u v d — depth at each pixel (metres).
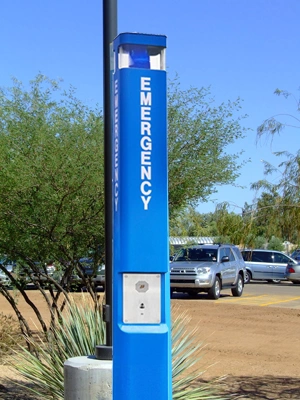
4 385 8.24
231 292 26.19
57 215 9.16
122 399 4.71
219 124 10.47
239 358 11.26
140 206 4.78
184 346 7.07
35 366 6.96
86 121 9.83
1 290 10.41
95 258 10.06
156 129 4.84
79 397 5.59
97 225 9.40
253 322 16.33
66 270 10.01
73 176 9.06
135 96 4.82
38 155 9.29
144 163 4.80
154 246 4.79
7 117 9.84
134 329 4.73
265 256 34.81
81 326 6.94
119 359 4.73
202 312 18.42
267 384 9.19
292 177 6.80
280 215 6.74
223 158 10.55
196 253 24.08
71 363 5.72
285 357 11.44
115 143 4.94
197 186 10.46
